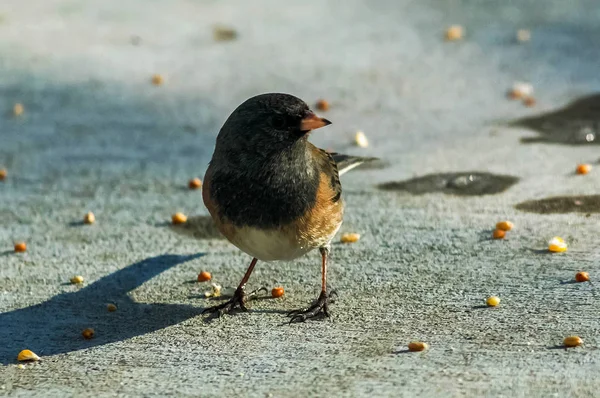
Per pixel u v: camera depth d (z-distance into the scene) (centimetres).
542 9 1928
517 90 1517
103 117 1500
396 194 1187
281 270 992
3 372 793
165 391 741
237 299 905
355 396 711
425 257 1000
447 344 798
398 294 915
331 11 1981
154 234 1103
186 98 1559
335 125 1434
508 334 809
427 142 1354
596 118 1394
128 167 1314
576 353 765
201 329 866
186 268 1009
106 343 845
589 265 947
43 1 2067
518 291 900
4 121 1496
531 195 1148
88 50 1772
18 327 885
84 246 1074
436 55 1706
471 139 1352
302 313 876
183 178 1273
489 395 701
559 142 1322
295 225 841
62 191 1241
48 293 957
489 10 1941
